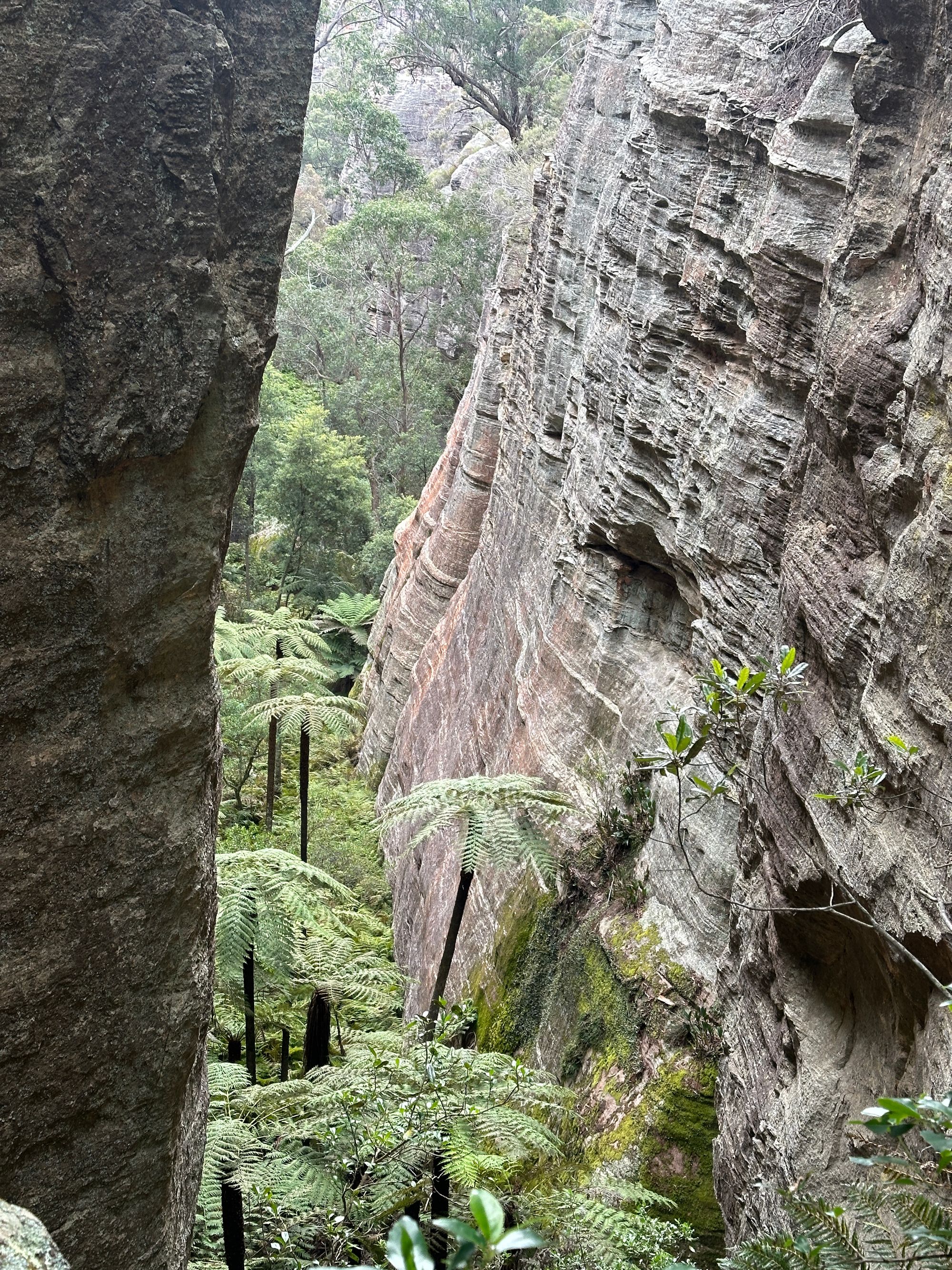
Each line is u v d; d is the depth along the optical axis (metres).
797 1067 4.43
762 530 6.22
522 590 11.09
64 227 2.09
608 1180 5.82
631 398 7.88
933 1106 1.55
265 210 2.50
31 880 2.23
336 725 9.46
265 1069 7.30
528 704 9.81
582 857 8.33
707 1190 5.86
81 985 2.34
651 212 7.67
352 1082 4.48
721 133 6.68
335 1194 4.19
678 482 7.27
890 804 3.63
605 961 7.43
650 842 7.67
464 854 6.78
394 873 13.17
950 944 3.14
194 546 2.48
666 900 7.25
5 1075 2.23
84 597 2.25
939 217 3.81
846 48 5.59
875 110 4.55
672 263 7.40
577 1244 4.57
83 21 2.05
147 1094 2.51
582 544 9.08
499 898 9.27
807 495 4.80
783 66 6.49
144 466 2.33
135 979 2.45
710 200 6.80
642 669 8.35
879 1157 1.90
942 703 3.34
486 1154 4.46
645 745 7.94
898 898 3.48
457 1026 5.49
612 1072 6.79
